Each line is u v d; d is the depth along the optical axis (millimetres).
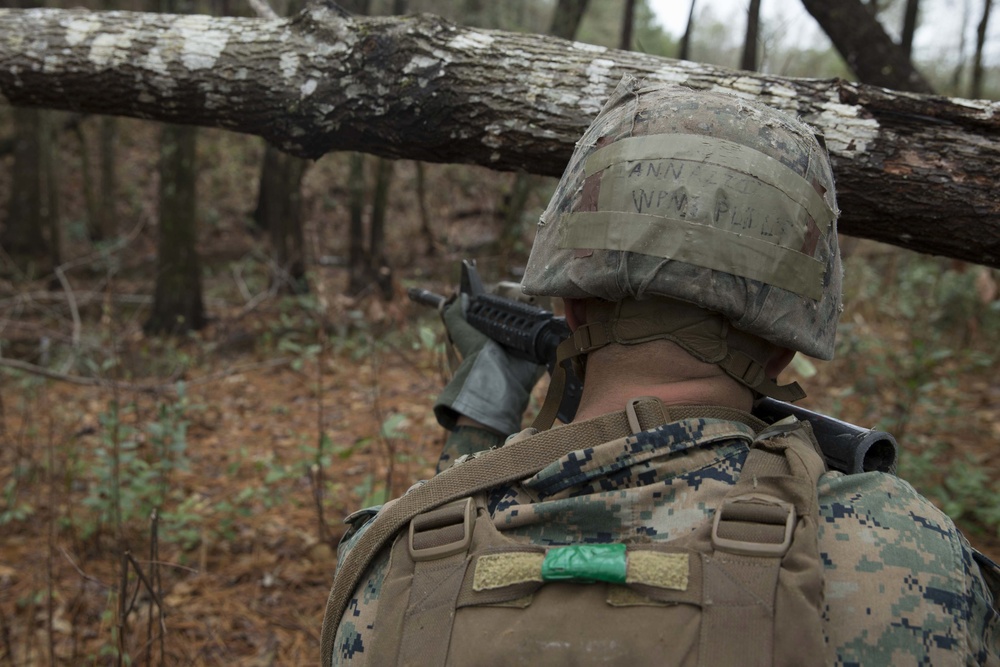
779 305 798
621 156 831
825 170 874
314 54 1803
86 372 5609
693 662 642
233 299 9320
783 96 1614
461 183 12062
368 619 777
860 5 3525
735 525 695
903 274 7445
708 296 780
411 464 4094
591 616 676
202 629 2844
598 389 851
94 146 14633
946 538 722
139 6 11984
